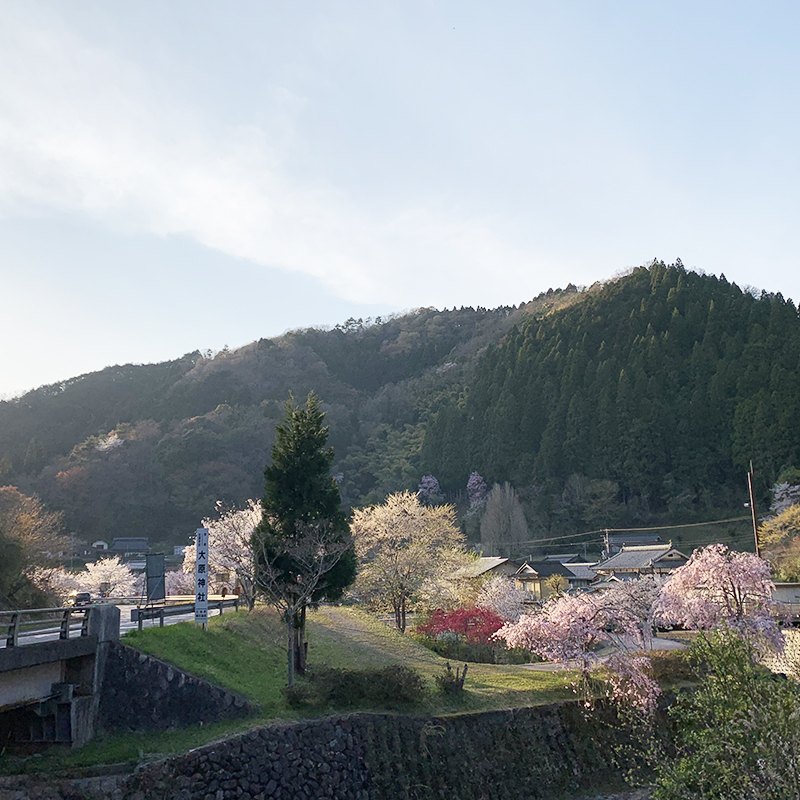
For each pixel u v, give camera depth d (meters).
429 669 22.98
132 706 15.25
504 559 55.19
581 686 20.27
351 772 15.57
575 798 17.64
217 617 21.64
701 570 24.27
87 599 16.42
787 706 10.42
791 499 59.38
